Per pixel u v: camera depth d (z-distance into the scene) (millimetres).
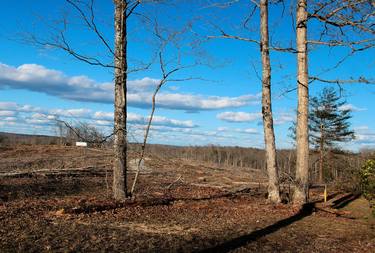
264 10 14266
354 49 13594
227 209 13094
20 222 9539
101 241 8281
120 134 13102
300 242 9117
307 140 14297
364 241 9383
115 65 12961
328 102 39125
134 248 7914
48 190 15758
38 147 31812
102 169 23625
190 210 12609
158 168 27031
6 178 18047
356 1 13203
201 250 8031
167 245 8250
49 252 7371
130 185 19016
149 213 11742
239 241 8930
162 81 13531
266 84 14359
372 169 10516
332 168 29562
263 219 11641
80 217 10469
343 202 16469
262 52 14352
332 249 8602
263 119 14508
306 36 14156
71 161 26406
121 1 12898
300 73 14188
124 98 13125
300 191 14211
